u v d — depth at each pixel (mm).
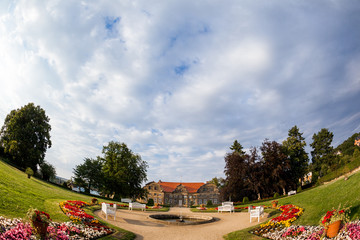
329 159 62250
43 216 9602
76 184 60375
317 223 14266
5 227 9070
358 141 59781
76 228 12812
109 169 55625
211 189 93438
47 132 57656
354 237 9367
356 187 16156
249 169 51438
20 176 26891
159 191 93438
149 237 14781
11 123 53219
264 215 21484
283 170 51188
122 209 27797
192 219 25641
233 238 14922
